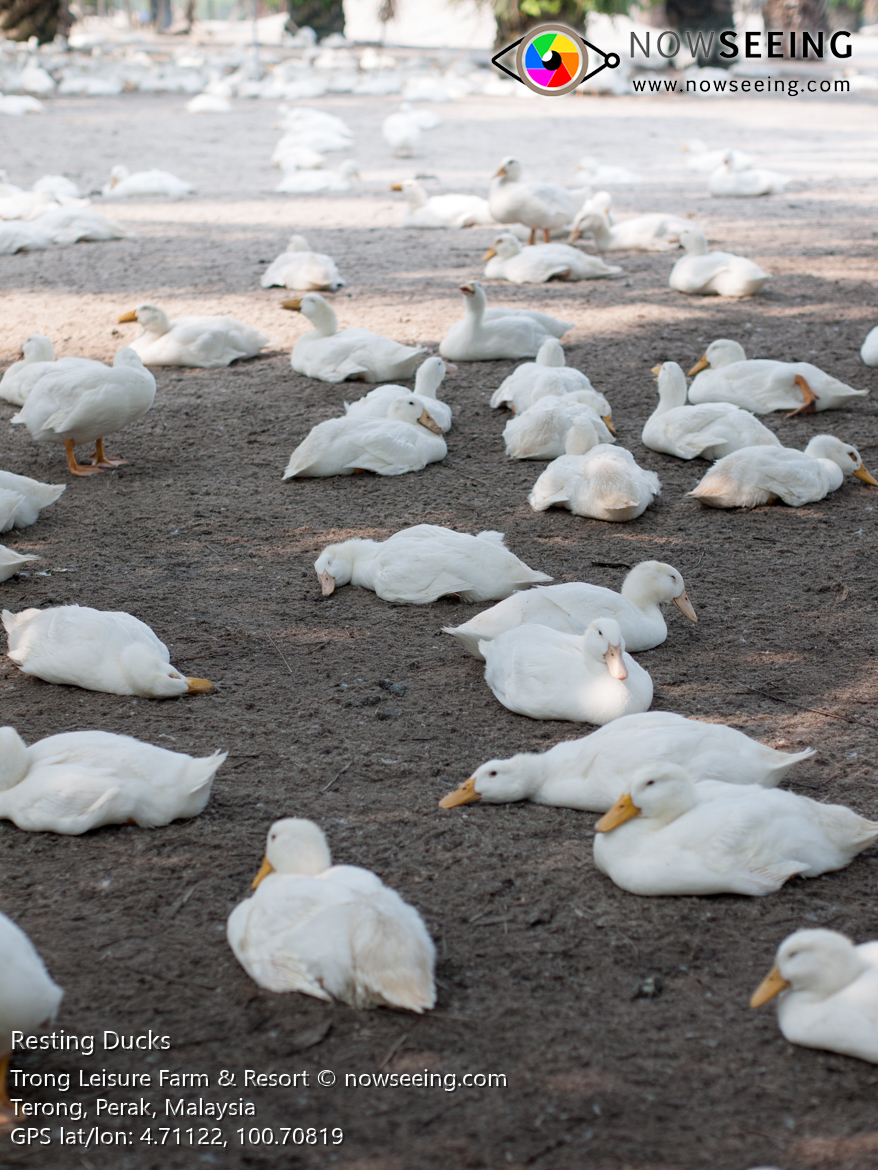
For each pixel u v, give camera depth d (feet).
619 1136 16.56
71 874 18.52
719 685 20.11
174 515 22.91
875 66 115.55
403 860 18.60
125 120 74.33
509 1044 17.57
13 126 68.44
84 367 23.59
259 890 17.92
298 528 22.62
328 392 26.13
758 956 17.98
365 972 17.61
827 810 18.48
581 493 22.62
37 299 31.14
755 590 21.40
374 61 107.24
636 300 30.60
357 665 20.43
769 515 22.77
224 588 21.54
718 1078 17.40
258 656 20.54
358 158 58.70
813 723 19.67
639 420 25.04
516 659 19.77
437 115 76.95
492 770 18.93
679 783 18.30
